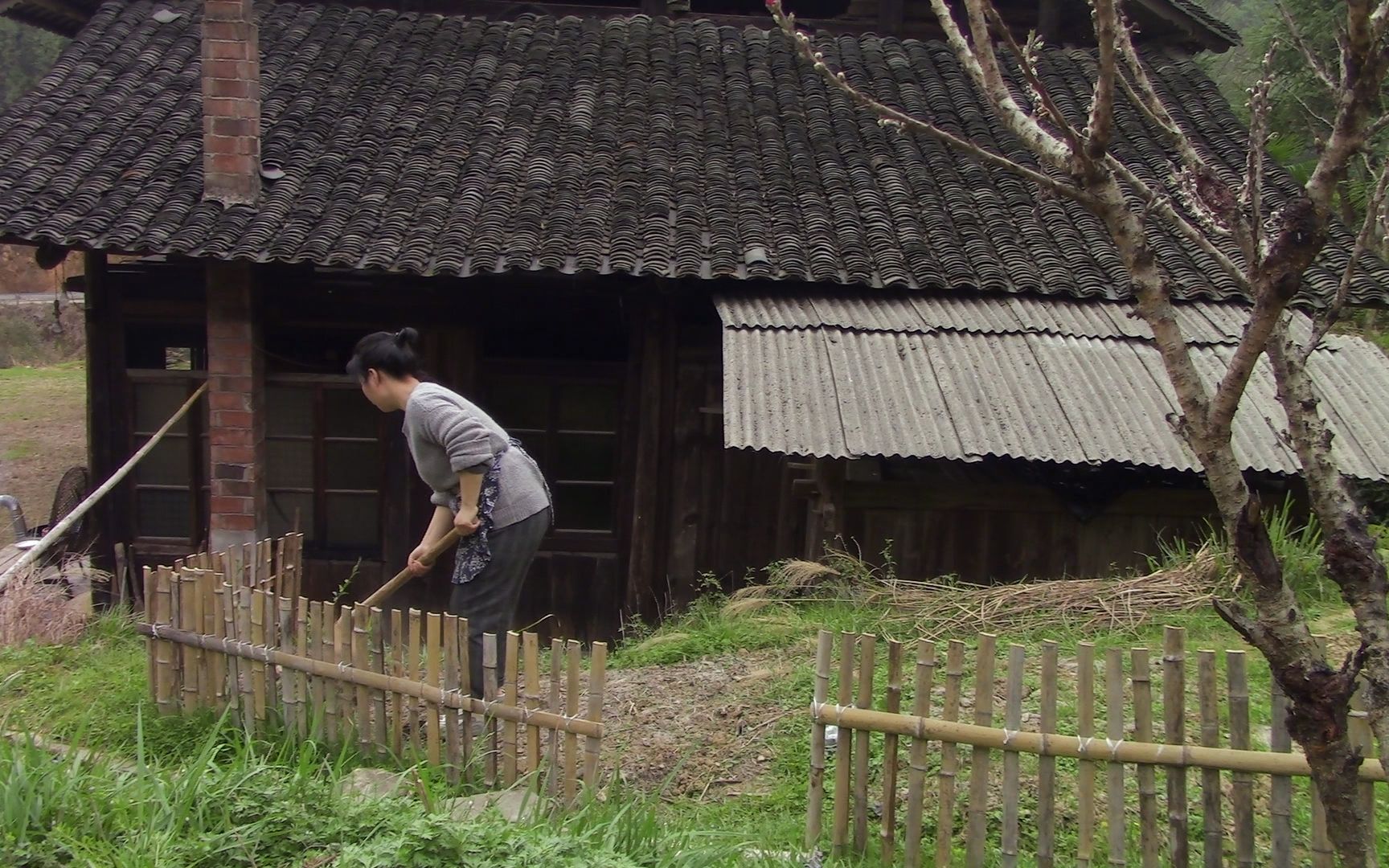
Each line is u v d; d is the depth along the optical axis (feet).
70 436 52.90
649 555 25.17
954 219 25.11
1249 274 6.72
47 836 9.54
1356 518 6.60
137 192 23.99
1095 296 23.32
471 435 13.64
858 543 21.62
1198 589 17.20
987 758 9.93
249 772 11.09
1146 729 9.62
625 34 30.99
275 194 24.02
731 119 27.68
